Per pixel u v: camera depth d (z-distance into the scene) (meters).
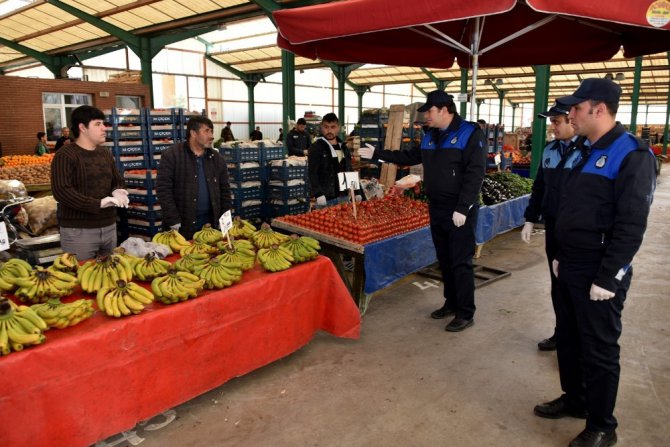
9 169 6.61
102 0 13.57
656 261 5.83
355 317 3.40
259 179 6.46
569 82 26.59
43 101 14.26
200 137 3.66
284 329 2.98
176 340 2.37
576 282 2.26
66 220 3.21
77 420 2.04
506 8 2.73
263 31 19.83
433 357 3.38
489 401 2.85
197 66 22.83
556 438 2.51
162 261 2.66
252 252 3.01
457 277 3.76
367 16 3.19
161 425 2.59
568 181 2.29
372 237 3.87
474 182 3.44
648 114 39.06
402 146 8.16
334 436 2.52
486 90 30.30
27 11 15.03
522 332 3.81
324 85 27.92
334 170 5.00
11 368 1.80
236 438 2.49
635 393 2.93
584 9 2.71
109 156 3.38
